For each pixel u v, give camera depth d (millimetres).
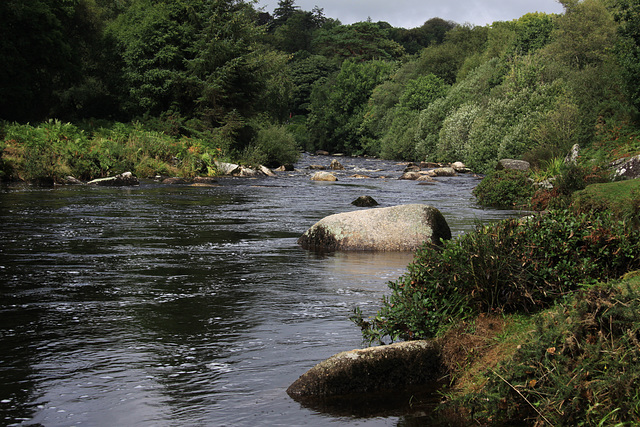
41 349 4891
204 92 37938
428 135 52625
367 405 3900
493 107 39062
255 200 19500
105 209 15867
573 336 3461
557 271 5145
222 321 5762
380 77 79000
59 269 8266
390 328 5008
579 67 39281
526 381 3404
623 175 18172
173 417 3668
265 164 41156
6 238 10922
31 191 20531
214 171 31656
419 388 4211
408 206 10844
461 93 52062
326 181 29625
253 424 3584
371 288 7289
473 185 27438
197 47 39219
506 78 41719
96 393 4020
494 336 4492
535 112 34031
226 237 11531
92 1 43438
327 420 3654
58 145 25984
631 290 3631
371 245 10344
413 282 5297
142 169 28250
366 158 65375
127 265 8609
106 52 42750
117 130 32906
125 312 6055
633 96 27047
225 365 4574
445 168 35062
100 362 4605
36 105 40844
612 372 3137
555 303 4598
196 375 4367
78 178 25172
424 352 4379
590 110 30859
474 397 3600
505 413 3494
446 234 10711
